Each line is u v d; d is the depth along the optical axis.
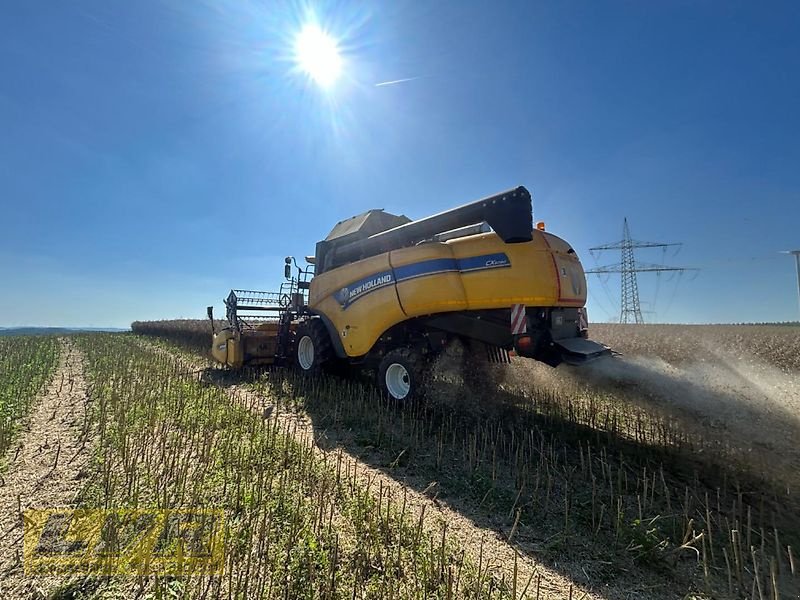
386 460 4.45
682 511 3.49
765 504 3.66
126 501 3.28
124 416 5.33
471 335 5.77
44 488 3.57
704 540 3.00
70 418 5.72
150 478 3.68
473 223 5.89
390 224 8.11
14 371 9.76
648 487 3.92
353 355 7.00
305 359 8.34
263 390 7.51
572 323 6.00
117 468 3.93
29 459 4.22
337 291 7.37
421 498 3.65
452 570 2.62
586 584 2.61
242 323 9.96
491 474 4.10
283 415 6.00
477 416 5.86
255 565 2.58
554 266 5.43
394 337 6.68
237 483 3.56
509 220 5.36
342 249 7.86
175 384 7.57
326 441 4.91
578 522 3.29
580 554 2.90
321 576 2.49
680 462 4.48
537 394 6.93
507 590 2.48
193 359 12.46
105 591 2.36
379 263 6.63
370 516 3.15
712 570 2.79
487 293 5.51
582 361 5.30
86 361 12.11
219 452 4.30
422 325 6.28
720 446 4.84
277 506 3.22
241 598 2.27
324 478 3.57
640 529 3.04
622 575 2.71
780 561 2.81
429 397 5.99
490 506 3.51
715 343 14.90
